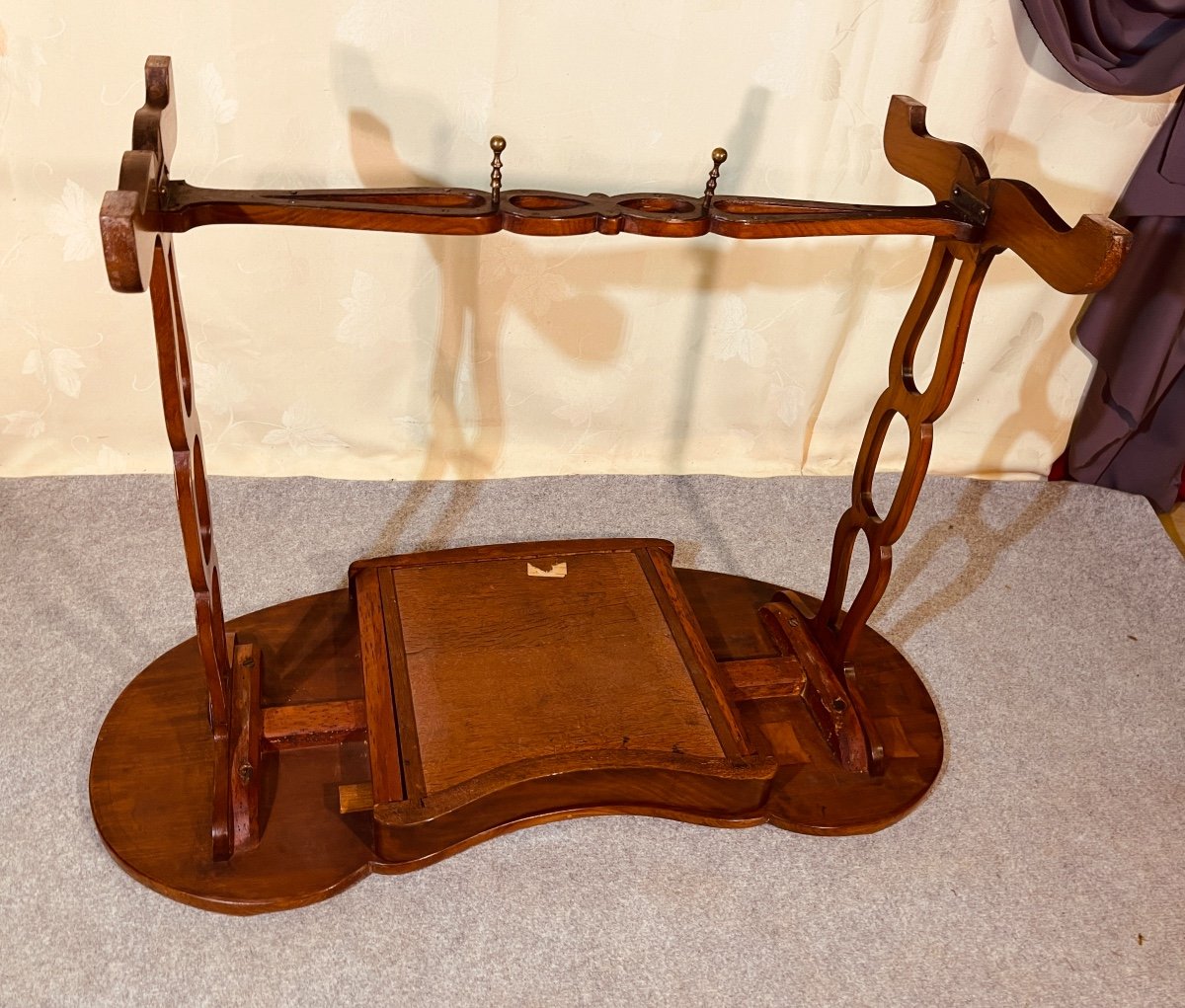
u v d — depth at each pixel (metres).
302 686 1.54
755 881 1.40
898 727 1.60
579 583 1.65
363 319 1.79
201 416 1.87
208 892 1.28
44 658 1.58
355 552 1.83
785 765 1.52
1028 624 1.86
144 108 1.07
